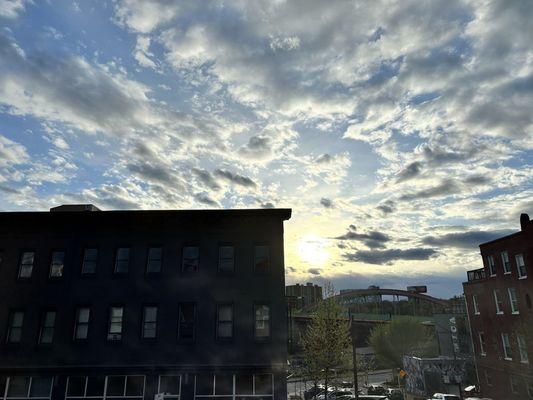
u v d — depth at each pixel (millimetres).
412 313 148500
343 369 34375
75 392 23156
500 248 33906
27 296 24688
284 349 23453
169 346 23562
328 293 34469
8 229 25891
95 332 23938
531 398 29734
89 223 25844
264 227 25609
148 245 25469
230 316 24250
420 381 46156
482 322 37000
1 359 23641
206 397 22844
